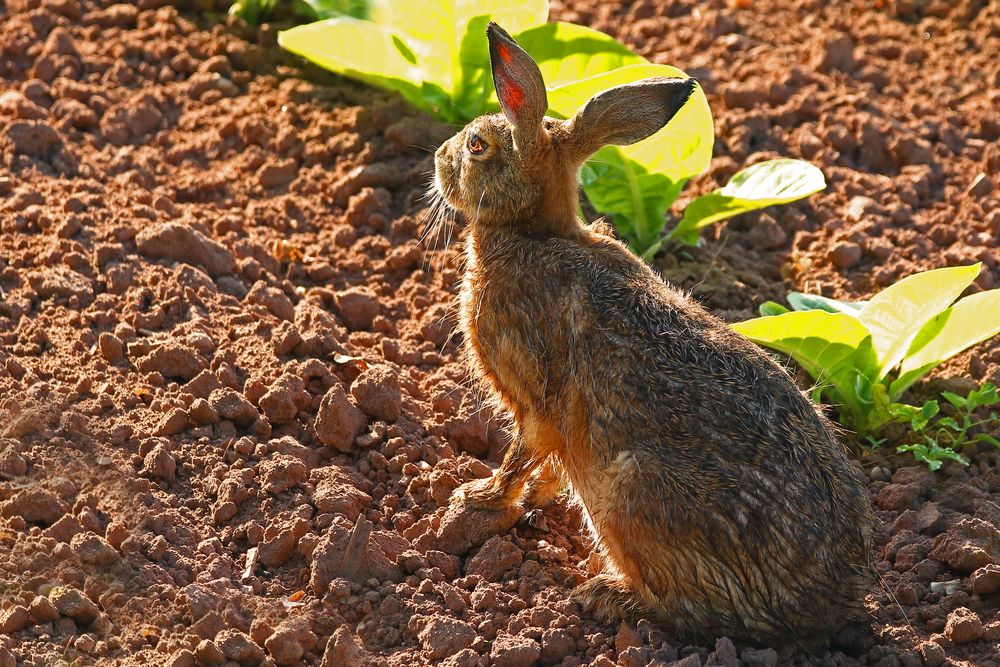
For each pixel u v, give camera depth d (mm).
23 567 8555
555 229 9672
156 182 13406
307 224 13180
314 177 13703
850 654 8695
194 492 9703
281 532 9227
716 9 16625
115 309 11438
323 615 8734
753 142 14422
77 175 13289
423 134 13781
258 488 9750
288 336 11039
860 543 8398
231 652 8109
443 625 8539
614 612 8805
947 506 10000
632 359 8641
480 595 8969
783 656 8367
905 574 9305
